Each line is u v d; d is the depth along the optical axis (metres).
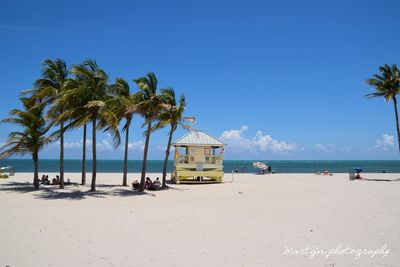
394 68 38.19
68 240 9.82
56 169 79.81
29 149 23.05
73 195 20.23
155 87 24.20
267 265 7.87
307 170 84.94
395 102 38.47
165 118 26.45
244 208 16.12
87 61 21.69
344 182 32.62
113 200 18.70
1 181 29.03
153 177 40.31
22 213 13.94
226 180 35.44
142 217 13.61
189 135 33.34
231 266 7.77
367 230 11.39
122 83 26.11
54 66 24.28
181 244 9.58
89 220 12.77
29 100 24.69
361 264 8.01
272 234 10.83
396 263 8.09
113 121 22.20
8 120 22.48
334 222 12.70
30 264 7.73
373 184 30.05
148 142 23.98
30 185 25.89
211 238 10.28
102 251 8.80
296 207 16.39
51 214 13.82
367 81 38.97
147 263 7.90
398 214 14.33
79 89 20.02
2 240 9.73
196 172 31.33
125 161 27.56
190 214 14.43
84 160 27.72
